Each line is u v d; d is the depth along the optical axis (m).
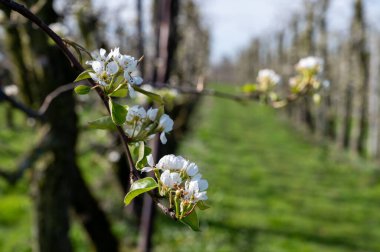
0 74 4.54
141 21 4.25
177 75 6.19
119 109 1.14
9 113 16.39
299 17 30.20
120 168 8.27
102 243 5.64
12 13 2.95
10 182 3.50
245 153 22.17
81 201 5.32
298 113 32.31
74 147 3.98
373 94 21.19
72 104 3.84
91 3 4.70
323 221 13.12
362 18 22.19
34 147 3.72
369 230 12.66
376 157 20.62
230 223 11.93
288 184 17.03
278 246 10.83
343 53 27.88
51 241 3.95
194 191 1.08
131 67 1.15
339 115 33.66
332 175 18.81
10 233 9.49
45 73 3.58
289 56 33.03
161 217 11.21
